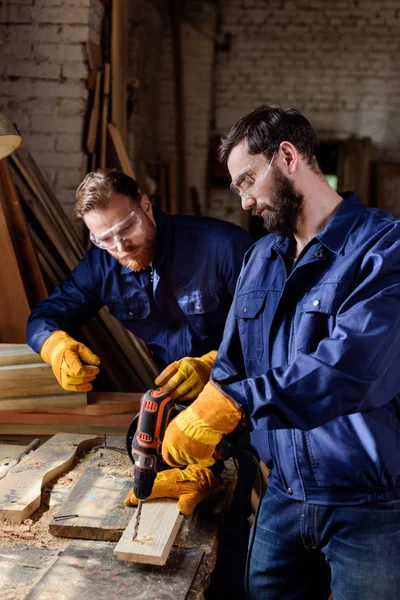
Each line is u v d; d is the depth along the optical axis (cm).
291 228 165
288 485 175
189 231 245
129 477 207
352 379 141
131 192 226
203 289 245
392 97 870
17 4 402
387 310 145
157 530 170
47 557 167
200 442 151
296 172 161
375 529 163
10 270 302
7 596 149
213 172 882
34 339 249
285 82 876
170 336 259
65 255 338
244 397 146
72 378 235
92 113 411
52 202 364
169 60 874
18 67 407
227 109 884
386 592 164
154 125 854
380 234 157
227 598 274
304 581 191
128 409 250
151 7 788
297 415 143
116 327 334
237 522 274
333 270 160
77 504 187
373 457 160
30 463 214
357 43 862
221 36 871
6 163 313
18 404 247
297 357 147
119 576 157
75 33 402
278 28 866
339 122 879
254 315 178
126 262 236
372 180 876
